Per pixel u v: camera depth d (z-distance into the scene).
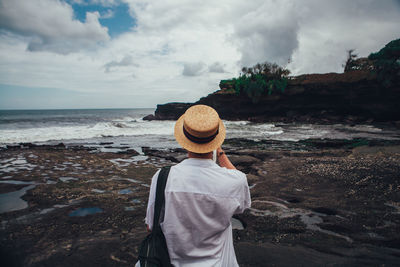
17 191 4.93
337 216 3.71
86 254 2.66
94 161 8.53
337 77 43.09
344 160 7.97
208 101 54.84
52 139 16.17
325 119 41.09
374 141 15.63
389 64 35.47
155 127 26.95
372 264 2.45
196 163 1.10
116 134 19.44
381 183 5.32
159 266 1.03
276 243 2.92
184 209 1.03
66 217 3.69
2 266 2.41
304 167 7.14
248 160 8.48
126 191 5.05
